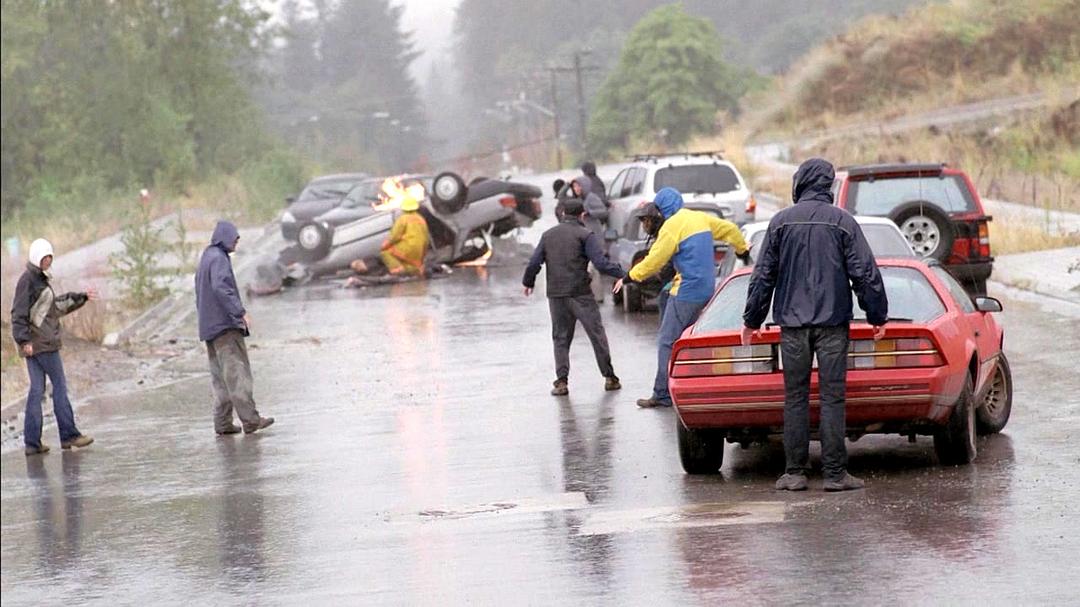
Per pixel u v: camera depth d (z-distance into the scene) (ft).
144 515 60.75
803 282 49.73
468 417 76.84
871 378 51.57
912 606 35.55
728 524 47.11
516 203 162.91
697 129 510.58
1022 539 41.96
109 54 326.65
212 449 76.02
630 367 89.20
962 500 48.08
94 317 126.93
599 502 53.52
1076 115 184.14
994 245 130.62
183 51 342.44
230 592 45.19
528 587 41.14
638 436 66.80
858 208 101.50
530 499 55.31
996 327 60.49
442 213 159.94
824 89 311.06
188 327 134.82
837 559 41.04
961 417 53.42
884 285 54.24
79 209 276.82
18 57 313.73
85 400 100.32
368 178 215.31
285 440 76.07
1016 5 245.04
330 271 161.38
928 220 97.60
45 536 58.90
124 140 322.34
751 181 230.68
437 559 46.52
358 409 83.41
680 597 38.27
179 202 282.56
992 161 181.98
